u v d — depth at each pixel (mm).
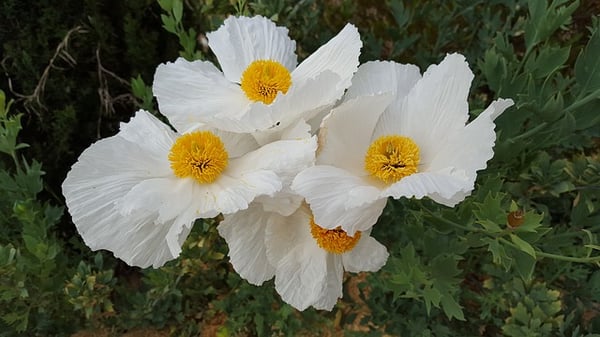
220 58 249
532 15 265
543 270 318
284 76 229
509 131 279
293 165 201
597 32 251
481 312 328
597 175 293
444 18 349
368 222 199
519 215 208
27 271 312
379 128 218
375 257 229
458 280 240
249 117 206
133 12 406
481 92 391
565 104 292
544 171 301
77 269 339
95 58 411
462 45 386
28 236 302
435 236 250
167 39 425
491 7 385
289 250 225
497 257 213
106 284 342
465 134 192
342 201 192
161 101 233
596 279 304
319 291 225
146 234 213
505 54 297
